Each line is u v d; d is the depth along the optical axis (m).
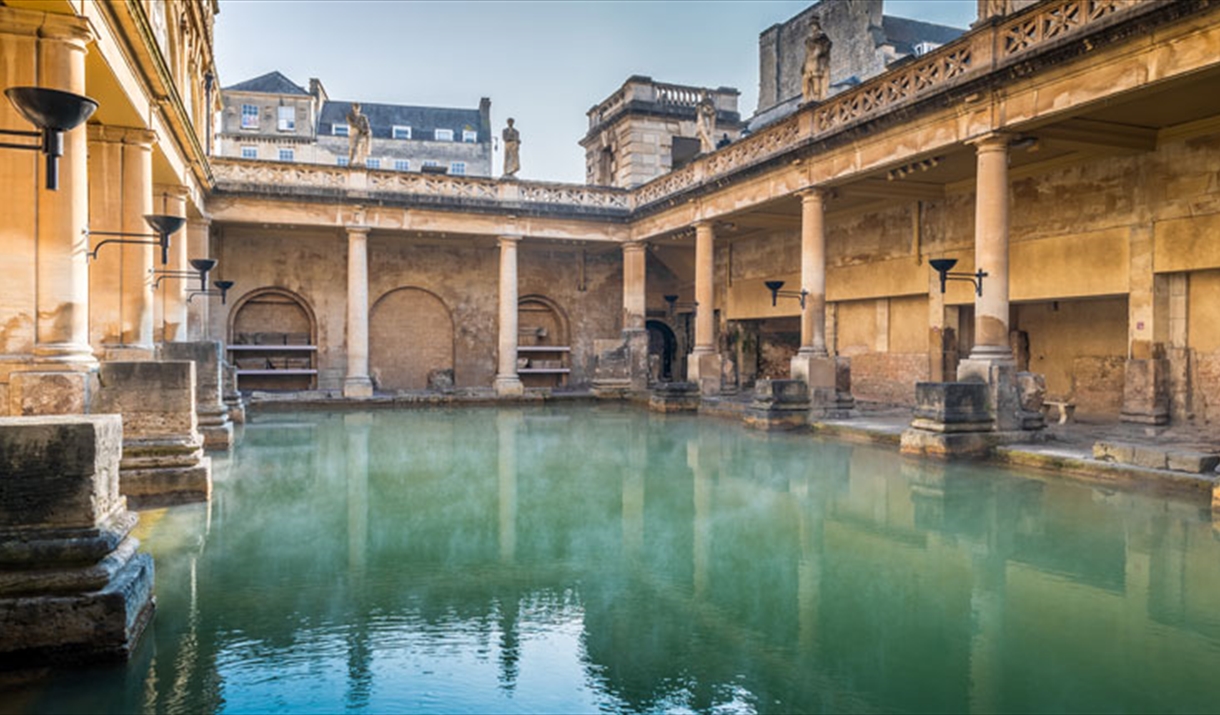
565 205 25.14
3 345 7.74
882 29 27.56
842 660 4.67
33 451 4.61
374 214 23.25
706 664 4.62
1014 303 17.61
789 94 30.92
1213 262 12.55
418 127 57.91
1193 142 12.82
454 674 4.48
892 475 10.81
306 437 15.16
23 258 7.79
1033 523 8.00
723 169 20.34
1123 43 10.45
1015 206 16.09
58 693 4.18
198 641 4.91
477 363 27.81
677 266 28.09
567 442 14.61
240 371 23.95
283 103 50.94
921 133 13.88
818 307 16.86
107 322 12.18
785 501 9.19
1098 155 14.20
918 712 4.02
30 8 7.76
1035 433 12.37
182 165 15.91
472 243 26.97
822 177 16.47
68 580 4.55
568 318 28.95
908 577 6.30
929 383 12.45
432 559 6.75
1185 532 7.59
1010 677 4.43
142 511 8.46
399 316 27.05
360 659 4.67
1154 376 13.41
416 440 14.84
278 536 7.47
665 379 30.34
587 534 7.64
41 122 5.59
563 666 4.59
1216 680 4.39
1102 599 5.75
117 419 5.17
